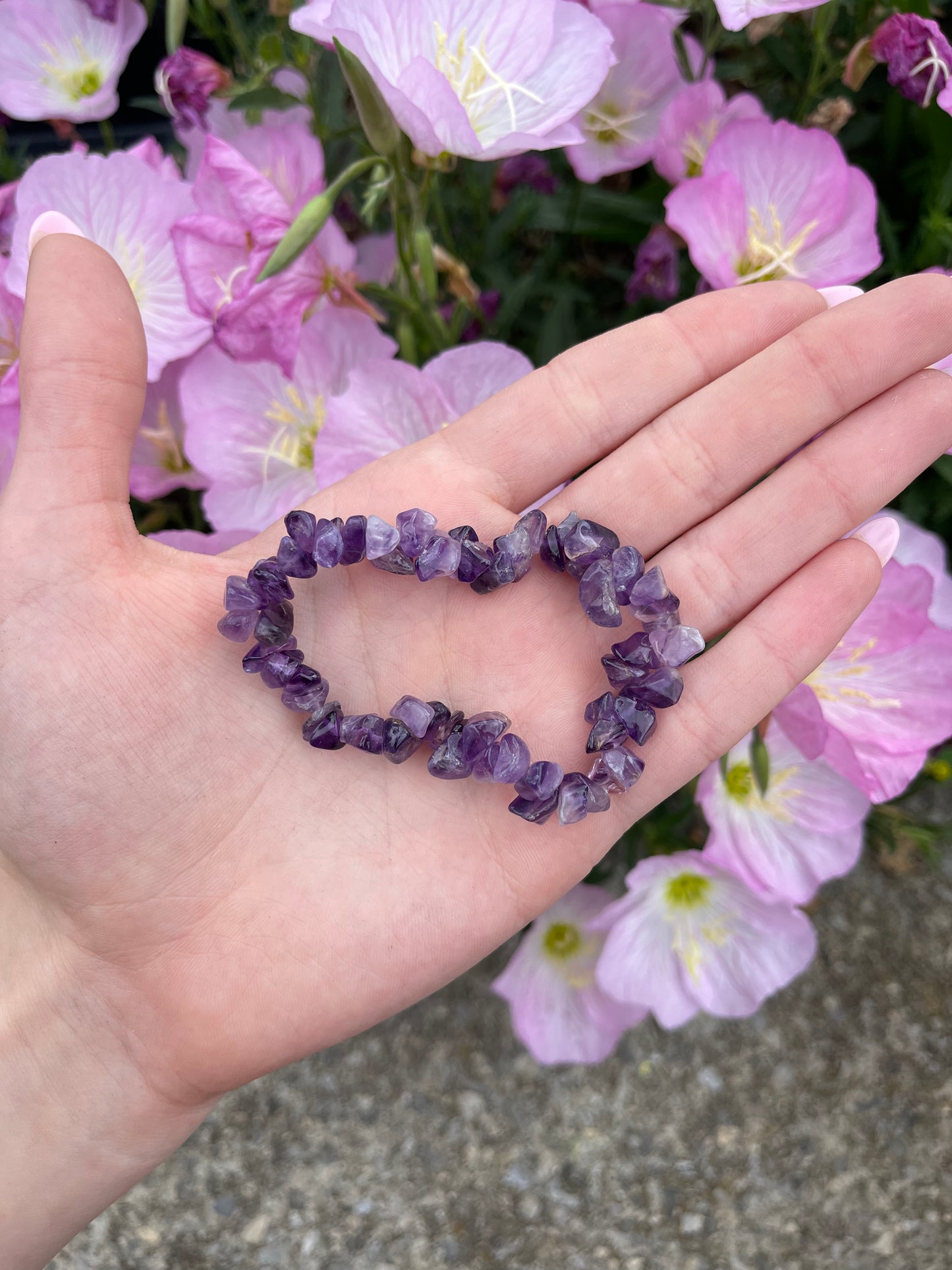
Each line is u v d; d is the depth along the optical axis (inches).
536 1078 12.0
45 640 6.7
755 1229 11.4
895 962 12.3
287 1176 11.7
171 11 8.8
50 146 13.6
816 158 8.2
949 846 12.7
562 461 8.1
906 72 8.4
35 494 6.7
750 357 8.0
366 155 9.0
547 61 7.8
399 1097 12.0
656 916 8.8
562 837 7.6
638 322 8.0
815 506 7.7
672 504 8.1
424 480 8.0
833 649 7.6
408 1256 11.4
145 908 7.1
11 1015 7.2
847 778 8.3
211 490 8.6
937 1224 11.3
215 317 7.9
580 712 7.9
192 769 7.0
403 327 9.4
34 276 6.7
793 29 10.5
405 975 7.3
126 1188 7.6
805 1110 11.8
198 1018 7.1
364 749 7.3
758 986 9.0
